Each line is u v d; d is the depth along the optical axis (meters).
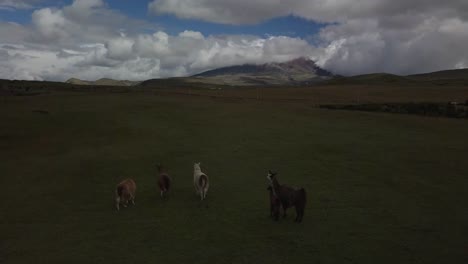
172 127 46.25
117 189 19.92
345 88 138.00
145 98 84.81
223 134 41.41
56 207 20.61
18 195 22.83
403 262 13.82
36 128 46.97
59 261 14.30
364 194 21.69
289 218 18.20
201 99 84.19
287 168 27.69
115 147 36.19
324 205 19.92
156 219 18.38
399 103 67.81
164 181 21.64
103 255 14.70
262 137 39.44
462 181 23.95
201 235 16.34
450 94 97.50
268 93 117.94
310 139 38.16
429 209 19.22
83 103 73.12
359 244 15.24
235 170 27.44
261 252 14.69
